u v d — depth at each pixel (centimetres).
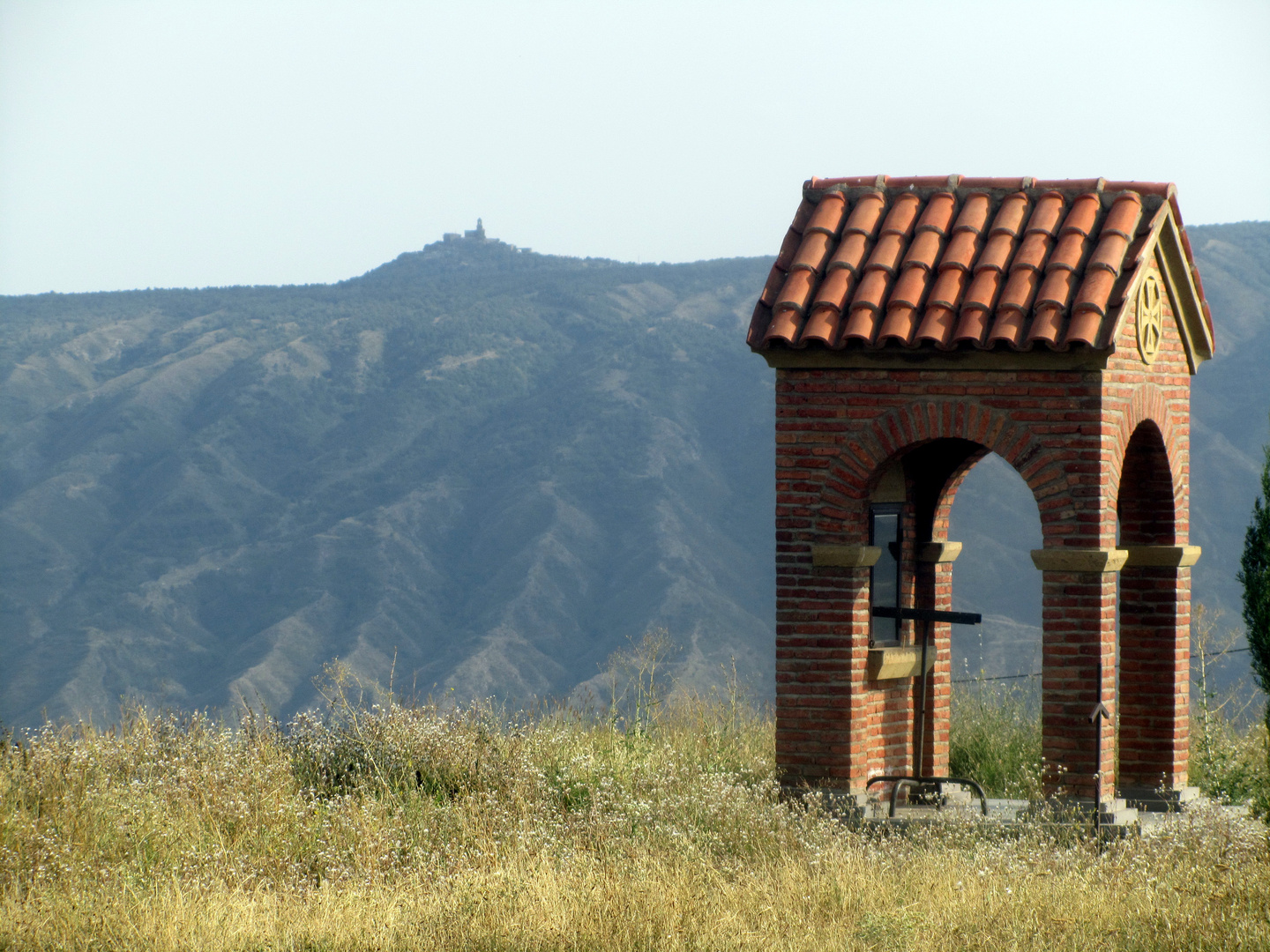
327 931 1966
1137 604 2989
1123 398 2727
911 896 2133
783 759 2836
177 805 2619
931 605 3131
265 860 2391
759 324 2841
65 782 2641
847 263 2822
